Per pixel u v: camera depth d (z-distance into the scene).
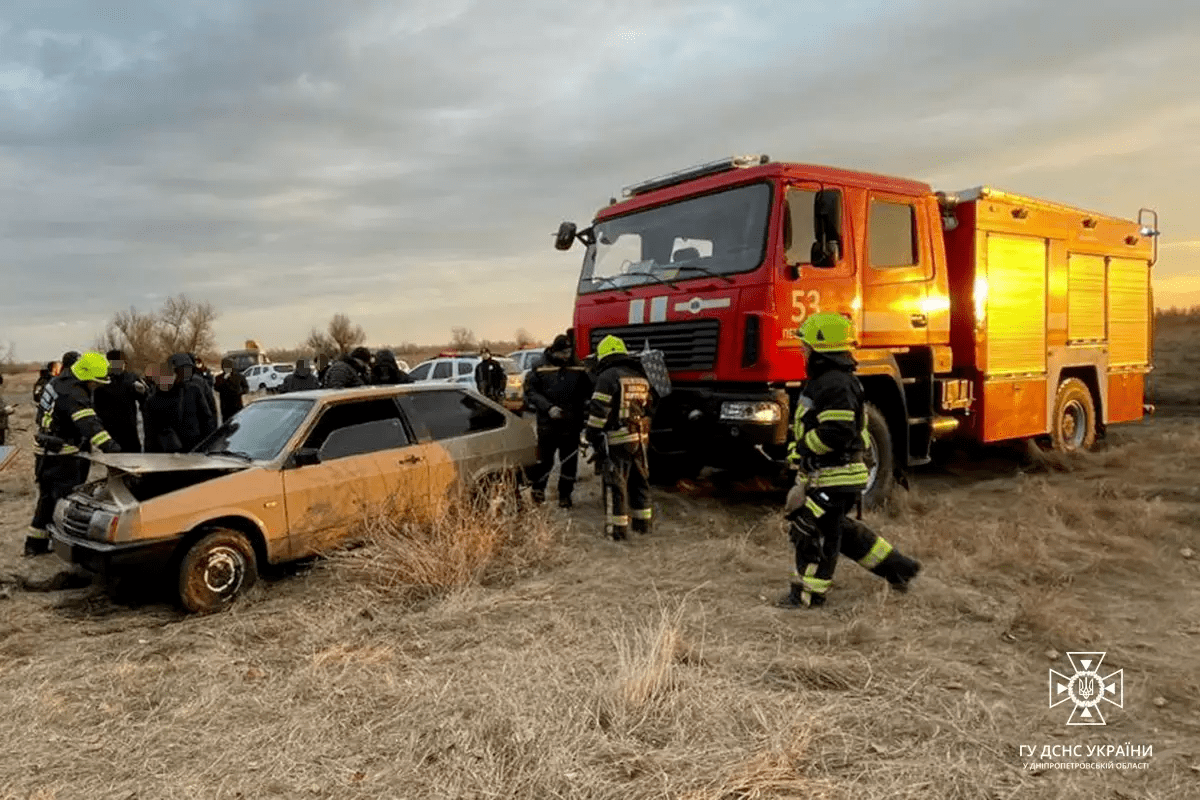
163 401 8.15
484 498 6.43
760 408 6.52
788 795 2.89
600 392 6.52
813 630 4.58
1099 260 10.23
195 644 4.67
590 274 8.39
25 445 14.97
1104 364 10.37
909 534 6.40
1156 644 4.42
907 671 4.01
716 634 4.55
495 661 4.16
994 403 8.63
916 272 7.71
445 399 6.78
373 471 6.08
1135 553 5.98
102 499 5.40
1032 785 3.02
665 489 8.80
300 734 3.47
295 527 5.67
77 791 3.08
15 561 6.55
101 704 3.85
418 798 2.97
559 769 3.06
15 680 4.21
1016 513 7.32
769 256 6.60
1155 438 10.98
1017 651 4.33
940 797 2.91
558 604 5.11
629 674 3.66
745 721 3.42
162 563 5.11
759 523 7.11
